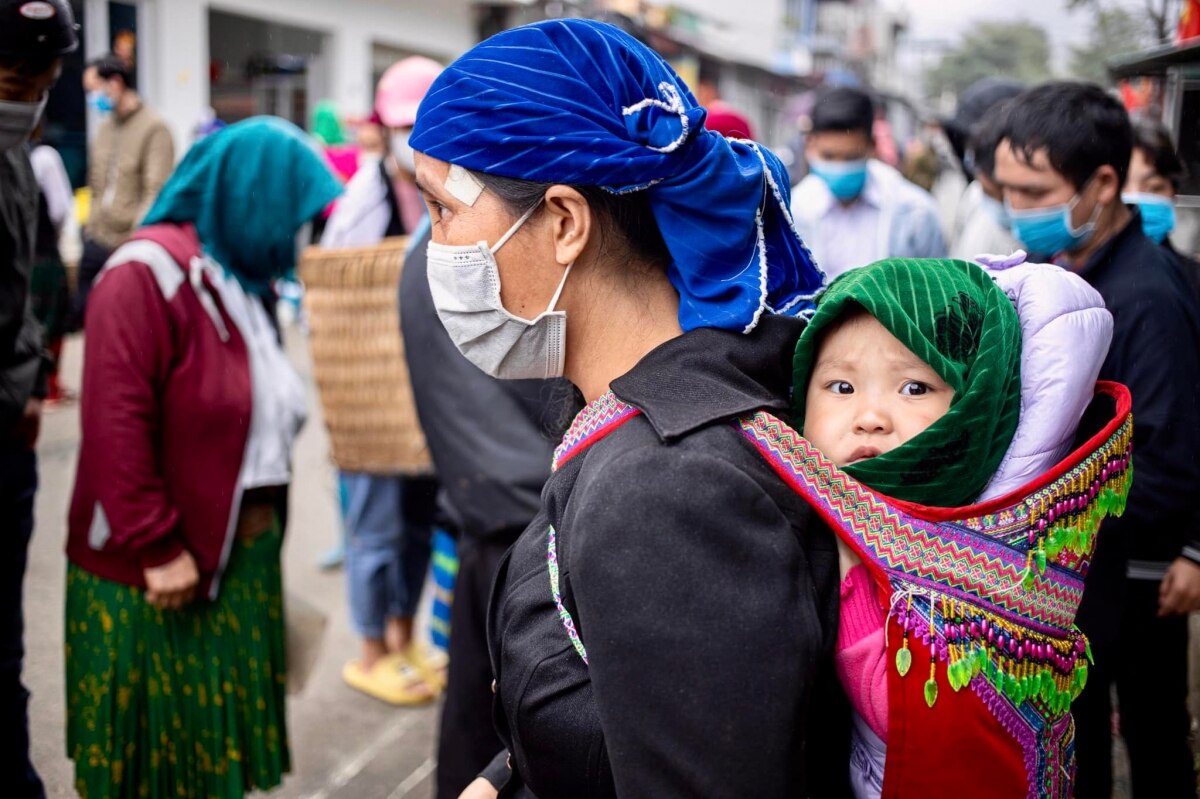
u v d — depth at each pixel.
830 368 1.04
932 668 0.92
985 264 1.15
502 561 1.22
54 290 3.29
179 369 2.14
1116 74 2.76
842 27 31.66
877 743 0.99
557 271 1.08
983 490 1.00
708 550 0.90
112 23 9.58
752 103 23.45
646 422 0.99
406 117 3.68
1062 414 0.99
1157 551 1.99
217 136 2.29
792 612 0.90
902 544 0.93
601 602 0.91
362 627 3.37
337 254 2.93
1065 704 1.00
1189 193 2.65
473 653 2.22
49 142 9.38
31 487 2.25
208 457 2.19
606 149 1.00
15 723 2.21
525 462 2.12
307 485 5.40
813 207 3.74
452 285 1.11
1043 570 0.96
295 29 11.61
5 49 1.84
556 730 1.06
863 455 1.00
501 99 1.02
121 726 2.18
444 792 2.27
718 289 1.05
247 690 2.32
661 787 0.89
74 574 2.20
